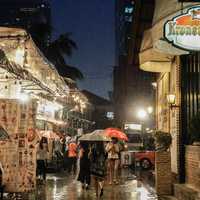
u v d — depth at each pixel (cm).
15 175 1273
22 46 1741
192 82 1612
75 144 2816
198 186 1325
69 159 2905
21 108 1279
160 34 1248
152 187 1897
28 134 1283
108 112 8475
